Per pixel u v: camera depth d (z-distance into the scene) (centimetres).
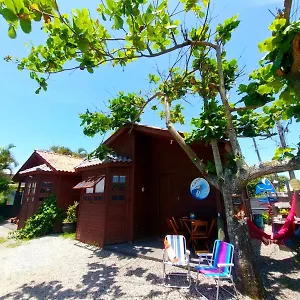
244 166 478
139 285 495
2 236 1201
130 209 905
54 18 323
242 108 540
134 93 912
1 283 539
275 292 453
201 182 853
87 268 623
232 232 471
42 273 599
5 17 264
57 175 1348
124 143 1024
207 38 598
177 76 724
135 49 486
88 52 446
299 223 729
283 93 312
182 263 499
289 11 329
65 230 1180
